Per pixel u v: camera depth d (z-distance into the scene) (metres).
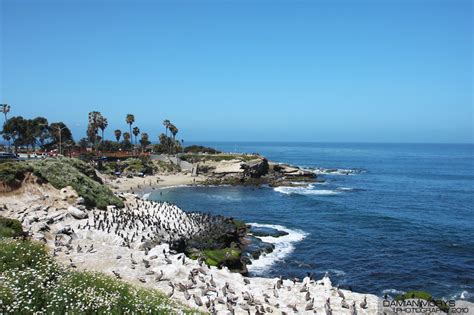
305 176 136.25
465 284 41.16
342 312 24.62
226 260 43.25
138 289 22.11
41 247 23.98
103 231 41.62
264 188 114.88
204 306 23.48
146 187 111.31
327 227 66.38
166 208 62.12
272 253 51.66
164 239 43.62
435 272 44.72
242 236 58.03
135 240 40.78
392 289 39.88
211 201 92.88
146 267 30.09
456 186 124.12
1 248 21.70
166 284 26.67
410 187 120.56
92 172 75.50
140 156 145.12
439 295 38.12
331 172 164.00
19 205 45.25
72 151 136.00
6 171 47.62
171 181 121.81
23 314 14.65
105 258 32.28
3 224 34.25
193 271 28.20
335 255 50.94
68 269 23.39
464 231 63.88
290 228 65.56
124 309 17.17
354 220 72.00
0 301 14.38
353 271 45.06
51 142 139.38
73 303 16.09
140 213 56.47
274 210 81.88
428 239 58.91
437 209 84.06
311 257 50.09
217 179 125.06
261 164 128.62
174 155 151.12
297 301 26.17
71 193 51.53
